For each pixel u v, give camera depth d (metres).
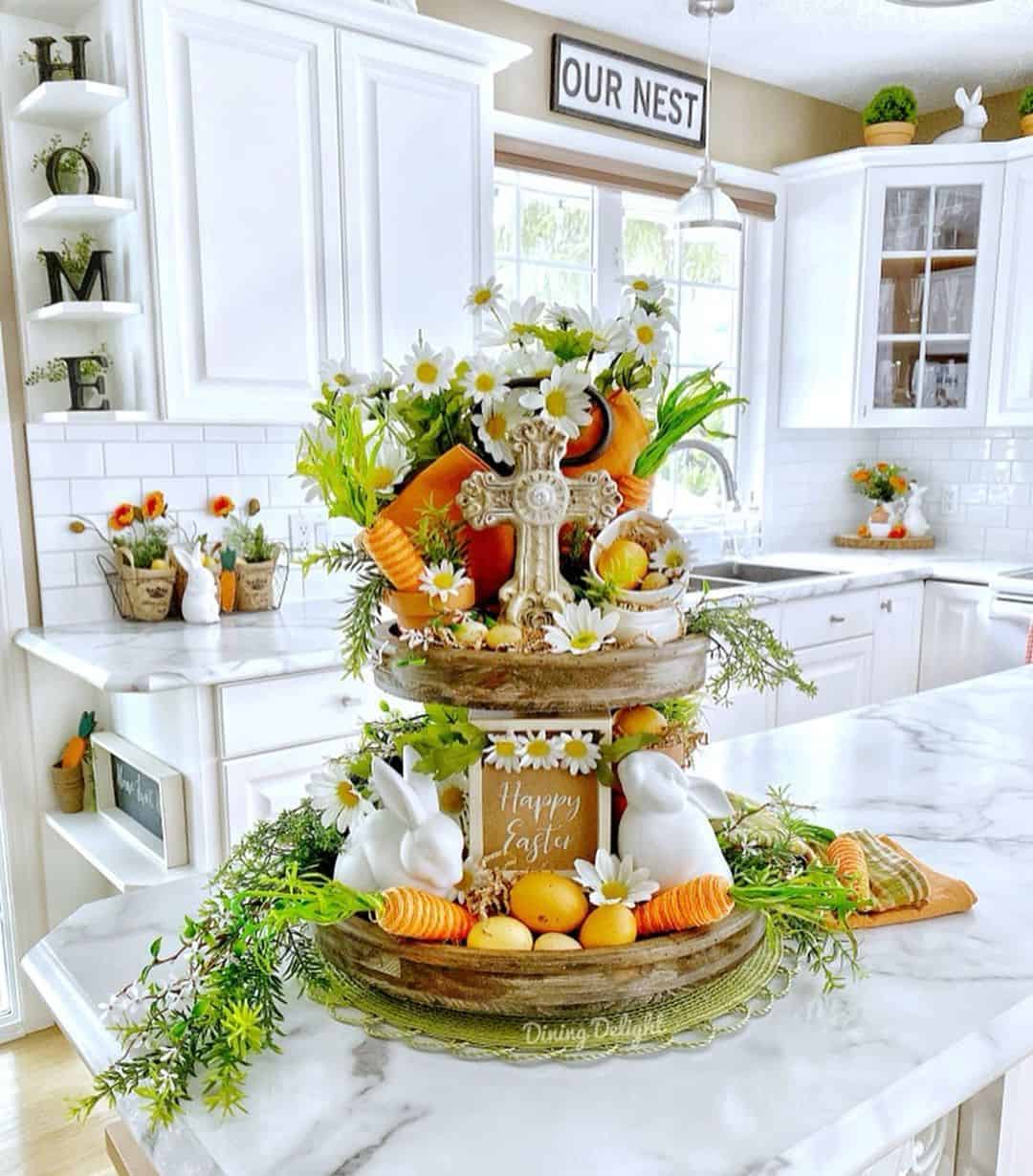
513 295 3.20
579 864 0.85
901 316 3.71
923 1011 0.87
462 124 2.59
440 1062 0.80
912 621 3.62
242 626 2.41
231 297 2.25
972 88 3.81
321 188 2.35
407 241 2.52
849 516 4.37
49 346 2.37
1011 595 3.29
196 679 1.99
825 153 4.03
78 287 2.26
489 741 0.88
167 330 2.17
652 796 0.86
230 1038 0.76
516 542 0.87
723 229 2.75
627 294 0.96
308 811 1.03
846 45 3.33
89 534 2.47
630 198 3.49
